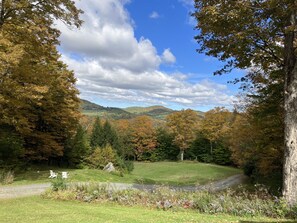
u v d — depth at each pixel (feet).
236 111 76.43
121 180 89.61
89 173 92.17
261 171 72.23
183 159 246.27
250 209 31.14
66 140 121.19
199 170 178.19
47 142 96.63
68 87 92.48
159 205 34.50
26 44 55.26
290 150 34.19
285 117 35.24
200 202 33.50
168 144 252.42
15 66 48.21
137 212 30.55
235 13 33.83
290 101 34.76
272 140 57.72
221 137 220.02
